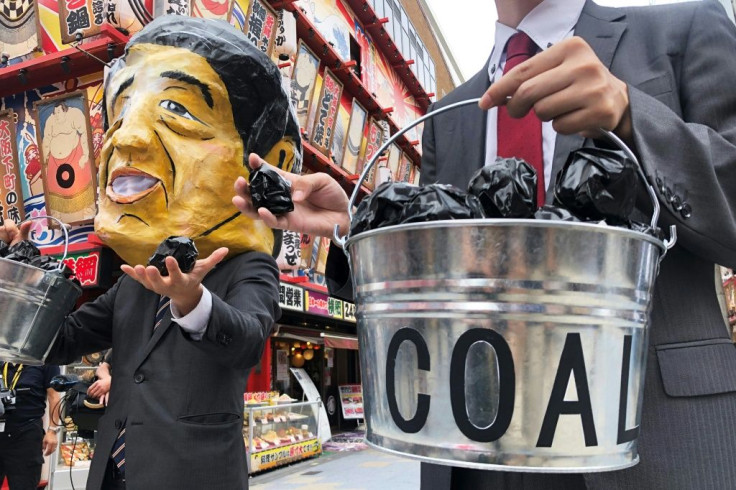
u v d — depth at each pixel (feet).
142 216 7.07
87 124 17.81
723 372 2.80
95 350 7.53
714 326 2.93
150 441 6.04
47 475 17.69
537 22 3.76
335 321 39.37
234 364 5.82
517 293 1.90
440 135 4.56
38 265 6.38
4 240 7.32
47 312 5.94
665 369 2.83
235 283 6.95
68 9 17.46
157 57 7.48
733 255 2.51
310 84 28.30
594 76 2.23
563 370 1.89
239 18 20.45
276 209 3.38
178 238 5.14
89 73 18.51
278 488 19.70
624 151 2.50
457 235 1.96
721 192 2.43
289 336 31.24
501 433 1.89
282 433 25.50
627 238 2.01
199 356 6.38
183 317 5.41
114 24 17.19
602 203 2.25
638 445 2.76
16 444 12.21
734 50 3.09
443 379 1.97
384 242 2.15
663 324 2.92
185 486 5.89
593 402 1.92
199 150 7.18
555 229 1.89
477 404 1.91
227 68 7.44
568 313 1.91
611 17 3.60
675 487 2.65
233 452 6.33
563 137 3.32
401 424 2.07
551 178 3.31
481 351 1.93
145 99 7.21
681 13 3.32
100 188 7.58
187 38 7.57
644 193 2.55
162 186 7.07
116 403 6.58
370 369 2.26
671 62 3.22
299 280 28.60
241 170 7.44
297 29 27.94
